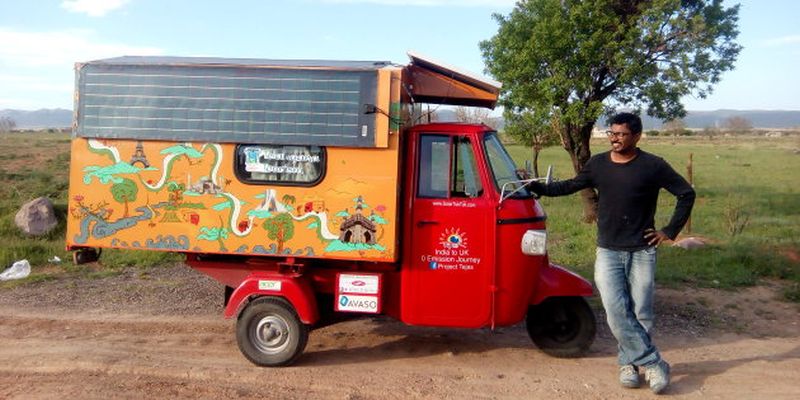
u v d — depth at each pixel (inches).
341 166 220.8
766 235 512.4
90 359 231.3
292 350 225.8
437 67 235.8
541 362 235.1
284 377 218.7
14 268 378.9
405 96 231.3
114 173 229.9
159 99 227.0
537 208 233.6
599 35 504.1
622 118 200.8
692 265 388.5
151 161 228.1
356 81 218.8
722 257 402.0
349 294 231.0
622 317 206.8
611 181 206.7
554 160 1499.8
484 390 208.2
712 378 218.7
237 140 223.8
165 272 380.5
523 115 574.9
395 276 234.8
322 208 222.1
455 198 227.0
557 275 236.8
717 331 277.0
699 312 303.1
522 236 225.0
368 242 220.4
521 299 227.1
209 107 225.3
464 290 226.8
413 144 229.3
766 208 741.9
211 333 267.4
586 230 530.3
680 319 292.7
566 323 239.8
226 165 225.5
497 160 234.4
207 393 203.6
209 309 303.4
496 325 227.6
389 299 236.7
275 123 222.5
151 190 228.5
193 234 227.8
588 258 414.3
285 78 222.1
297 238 223.8
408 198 227.6
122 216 230.1
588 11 516.1
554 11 522.9
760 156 1966.0
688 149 2317.9
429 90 242.1
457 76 238.4
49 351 241.4
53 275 368.5
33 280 354.3
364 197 220.1
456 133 228.4
